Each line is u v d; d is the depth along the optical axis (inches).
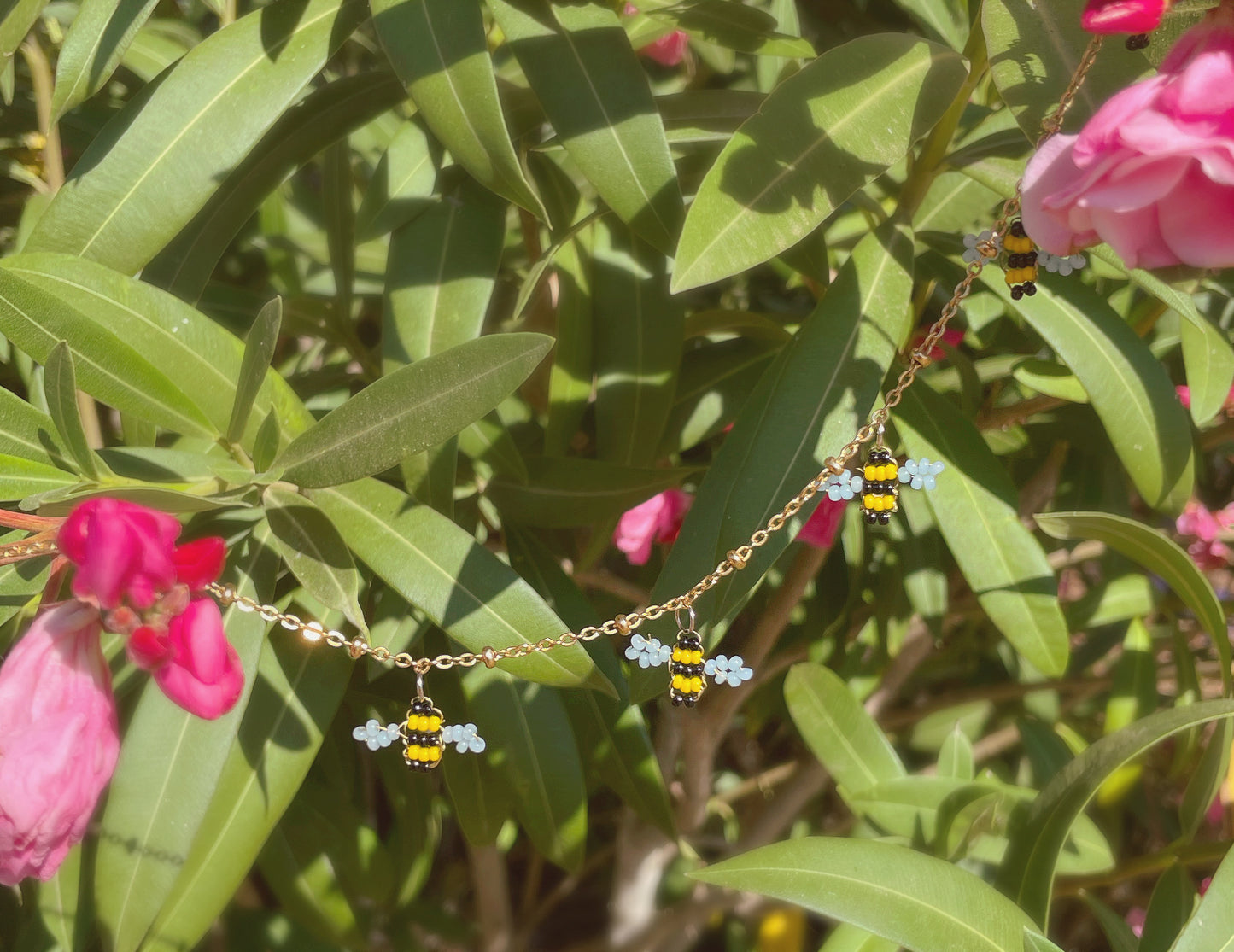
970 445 9.8
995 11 7.7
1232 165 5.8
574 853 10.0
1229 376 9.8
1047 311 9.3
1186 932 7.9
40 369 10.7
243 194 9.9
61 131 12.5
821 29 14.5
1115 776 12.5
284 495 8.2
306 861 11.4
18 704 6.5
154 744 8.4
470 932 13.8
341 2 9.0
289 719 9.2
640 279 10.7
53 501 6.8
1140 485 9.3
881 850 8.6
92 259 8.4
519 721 9.9
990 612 9.5
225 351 8.4
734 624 15.2
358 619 8.0
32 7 8.2
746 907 13.2
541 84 8.8
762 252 7.7
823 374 8.6
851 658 13.1
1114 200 6.0
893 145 8.0
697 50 14.0
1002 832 10.9
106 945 8.2
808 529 10.1
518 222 13.1
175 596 6.7
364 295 13.2
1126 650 12.4
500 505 10.5
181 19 13.9
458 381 7.6
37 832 6.3
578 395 10.9
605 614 13.9
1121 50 7.6
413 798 12.4
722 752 17.7
